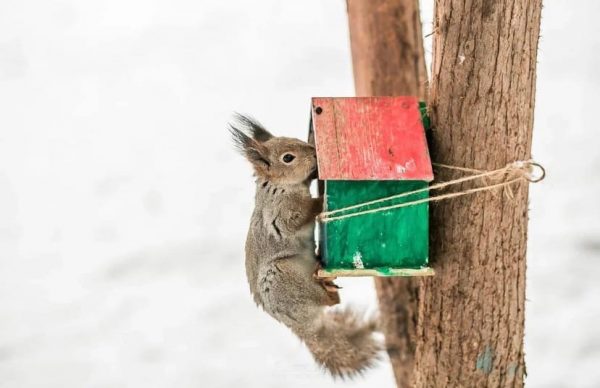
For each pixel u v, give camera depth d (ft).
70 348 41.78
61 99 71.05
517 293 21.15
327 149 20.57
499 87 20.16
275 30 77.56
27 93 72.23
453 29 20.38
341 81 67.62
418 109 21.40
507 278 20.90
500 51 20.01
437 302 21.49
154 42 78.74
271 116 62.34
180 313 44.57
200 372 39.37
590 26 74.49
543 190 54.65
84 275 48.49
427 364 21.89
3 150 63.57
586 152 58.08
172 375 39.27
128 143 63.72
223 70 72.18
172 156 61.87
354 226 21.08
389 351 27.50
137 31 81.25
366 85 28.58
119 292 46.65
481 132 20.38
